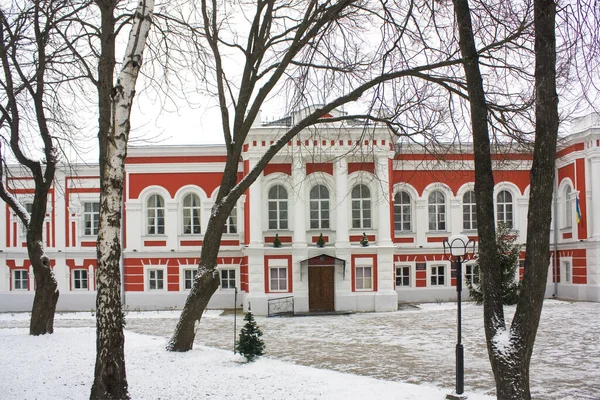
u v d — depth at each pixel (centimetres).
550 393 1264
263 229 3247
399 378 1436
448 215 3609
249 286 3119
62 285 3566
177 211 3500
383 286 3127
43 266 1917
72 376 1273
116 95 1075
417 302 3525
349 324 2573
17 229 3616
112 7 1351
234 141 1634
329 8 1359
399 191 3609
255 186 3161
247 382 1240
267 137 3197
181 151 3512
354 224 3256
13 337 1848
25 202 3631
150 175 3509
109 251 1056
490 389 1307
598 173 3306
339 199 3147
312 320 2777
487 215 1016
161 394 1138
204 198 3503
